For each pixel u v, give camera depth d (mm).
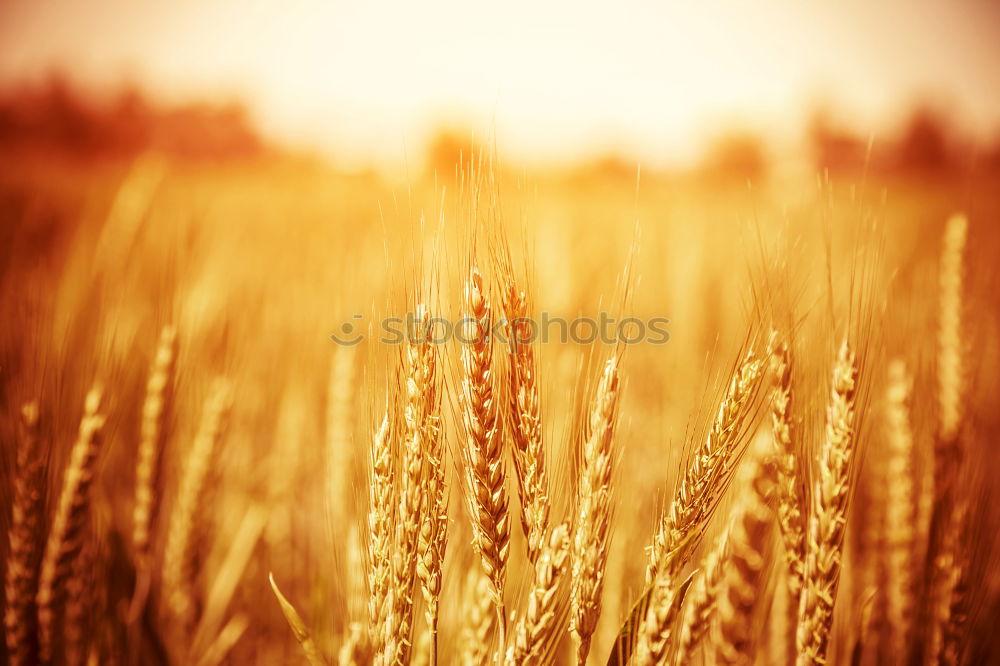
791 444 456
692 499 437
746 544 452
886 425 542
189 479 564
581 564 426
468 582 481
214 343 670
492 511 429
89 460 511
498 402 431
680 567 437
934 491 510
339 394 554
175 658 560
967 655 503
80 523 512
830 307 462
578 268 945
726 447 435
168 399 553
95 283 649
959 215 555
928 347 546
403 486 431
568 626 438
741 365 440
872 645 522
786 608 495
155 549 589
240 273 985
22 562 505
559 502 445
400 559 431
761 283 458
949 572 500
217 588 588
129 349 600
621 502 528
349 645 447
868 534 533
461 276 432
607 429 424
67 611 522
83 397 553
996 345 573
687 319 873
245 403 792
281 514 666
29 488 505
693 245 1049
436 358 431
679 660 455
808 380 469
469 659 467
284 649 624
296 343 847
